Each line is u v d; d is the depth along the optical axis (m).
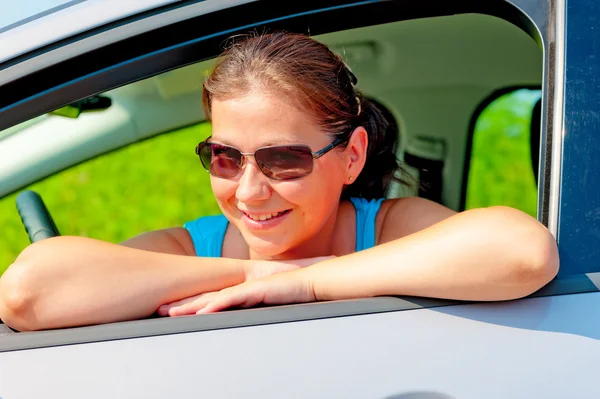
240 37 1.57
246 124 1.56
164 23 1.48
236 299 1.41
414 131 2.21
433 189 2.29
